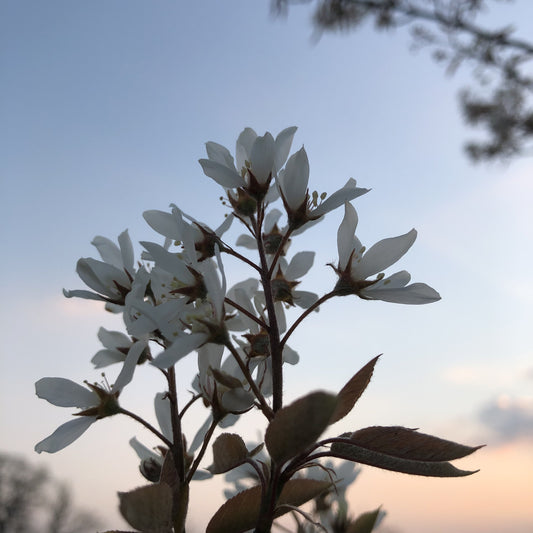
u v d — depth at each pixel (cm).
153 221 16
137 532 13
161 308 15
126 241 17
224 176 16
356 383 14
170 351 14
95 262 17
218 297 14
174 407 15
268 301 15
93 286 17
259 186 16
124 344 18
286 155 17
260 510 13
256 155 16
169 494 12
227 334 14
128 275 17
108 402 16
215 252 15
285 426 12
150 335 16
